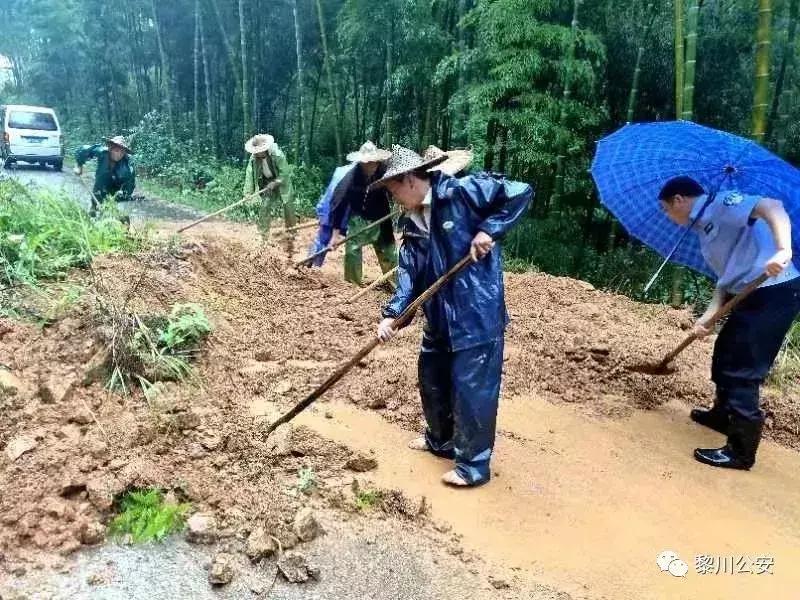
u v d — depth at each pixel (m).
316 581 2.76
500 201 3.28
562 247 9.53
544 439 4.02
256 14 16.80
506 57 8.59
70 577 2.69
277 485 3.28
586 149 9.92
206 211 13.41
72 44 24.81
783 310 3.78
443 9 12.16
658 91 9.66
